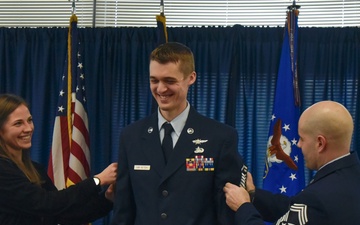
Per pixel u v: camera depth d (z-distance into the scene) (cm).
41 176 211
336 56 280
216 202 164
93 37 295
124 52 292
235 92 284
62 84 271
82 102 268
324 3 305
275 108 256
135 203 169
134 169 166
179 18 315
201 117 171
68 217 192
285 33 261
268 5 309
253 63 286
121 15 319
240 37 286
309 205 144
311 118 154
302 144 158
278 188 249
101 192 201
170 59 157
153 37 292
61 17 323
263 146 283
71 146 260
